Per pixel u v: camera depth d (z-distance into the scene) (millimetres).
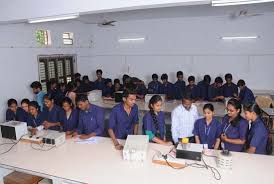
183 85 5656
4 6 3223
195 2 2189
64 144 2699
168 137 3721
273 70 5746
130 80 5113
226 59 6035
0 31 4328
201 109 4320
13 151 2549
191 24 6129
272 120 3855
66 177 1996
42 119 3551
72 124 3260
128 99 2770
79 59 6602
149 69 6762
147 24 6520
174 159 2219
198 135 2787
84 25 6723
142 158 2229
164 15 5758
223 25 5883
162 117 2775
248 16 5613
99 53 7219
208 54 6148
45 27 5355
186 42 6270
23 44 4816
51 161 2291
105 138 2848
